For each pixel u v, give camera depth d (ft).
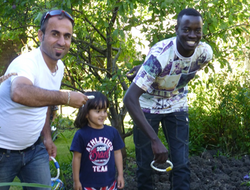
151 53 8.97
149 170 10.61
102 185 9.46
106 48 14.79
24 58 7.14
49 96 6.39
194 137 16.11
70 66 15.21
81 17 13.42
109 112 15.06
